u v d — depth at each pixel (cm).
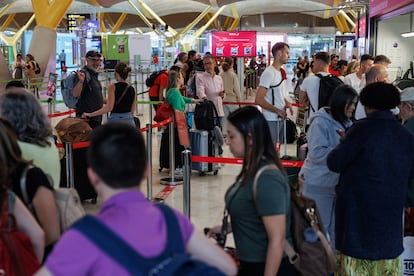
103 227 163
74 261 158
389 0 1113
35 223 243
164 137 855
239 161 560
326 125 415
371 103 328
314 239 279
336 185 392
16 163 257
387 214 327
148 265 161
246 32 1738
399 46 1282
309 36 3844
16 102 294
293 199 284
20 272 230
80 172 651
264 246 277
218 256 185
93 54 756
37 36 2306
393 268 342
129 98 710
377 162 323
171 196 732
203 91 1003
